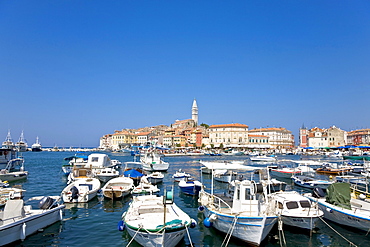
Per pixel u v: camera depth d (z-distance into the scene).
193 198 30.20
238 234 17.39
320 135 161.62
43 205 19.86
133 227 16.25
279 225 17.83
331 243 17.89
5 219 16.23
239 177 37.91
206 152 136.12
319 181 35.38
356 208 20.12
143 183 32.50
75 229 19.70
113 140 197.38
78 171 36.12
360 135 144.12
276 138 182.12
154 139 187.25
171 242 15.90
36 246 16.70
